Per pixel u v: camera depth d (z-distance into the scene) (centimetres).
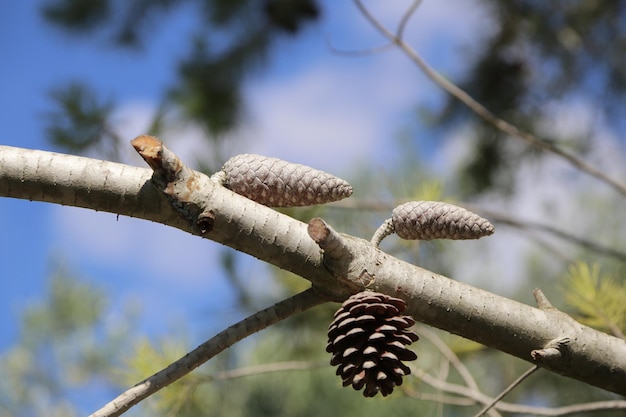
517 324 136
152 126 284
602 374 138
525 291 301
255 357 244
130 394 129
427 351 190
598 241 300
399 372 127
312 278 133
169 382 129
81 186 129
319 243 130
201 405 176
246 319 133
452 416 262
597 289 164
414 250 182
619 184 208
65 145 227
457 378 253
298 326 200
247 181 132
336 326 128
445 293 134
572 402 248
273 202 132
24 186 129
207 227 130
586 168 205
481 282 300
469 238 133
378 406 293
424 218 133
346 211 190
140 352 171
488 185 308
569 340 137
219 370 229
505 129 205
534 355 136
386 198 195
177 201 130
